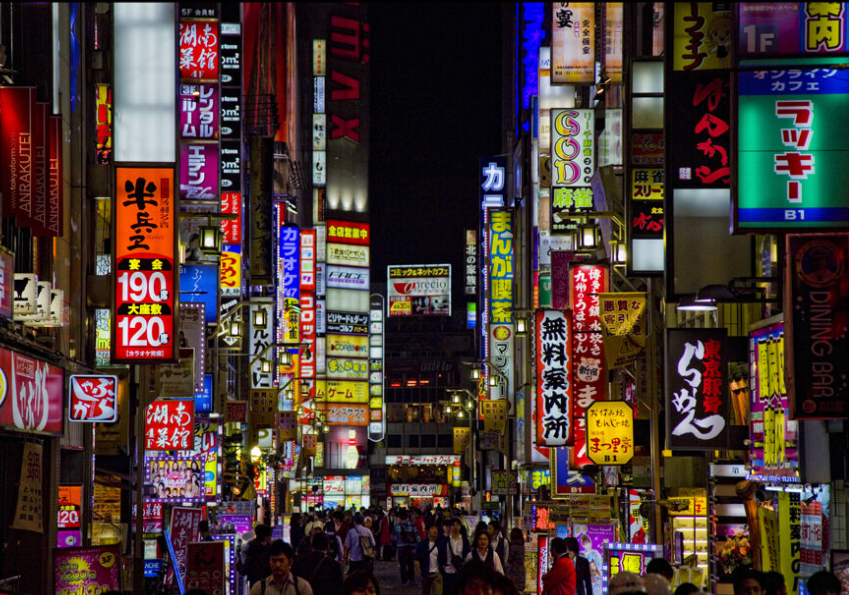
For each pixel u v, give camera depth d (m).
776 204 16.27
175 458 30.38
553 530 32.12
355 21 123.38
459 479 136.00
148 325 22.27
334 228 113.12
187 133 38.31
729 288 20.28
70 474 27.95
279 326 68.44
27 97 21.67
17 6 24.83
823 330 15.45
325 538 20.02
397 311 157.12
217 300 37.34
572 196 38.28
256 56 71.06
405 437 147.38
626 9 34.75
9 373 21.42
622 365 28.28
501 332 72.06
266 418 49.81
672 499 26.38
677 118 21.50
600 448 28.77
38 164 22.00
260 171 53.00
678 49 21.55
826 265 15.52
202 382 31.50
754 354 20.84
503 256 72.38
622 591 11.30
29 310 21.31
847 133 16.36
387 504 145.62
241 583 26.97
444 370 148.25
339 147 120.56
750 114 16.42
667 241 21.28
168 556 24.77
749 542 21.05
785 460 18.66
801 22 16.52
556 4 41.62
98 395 25.41
